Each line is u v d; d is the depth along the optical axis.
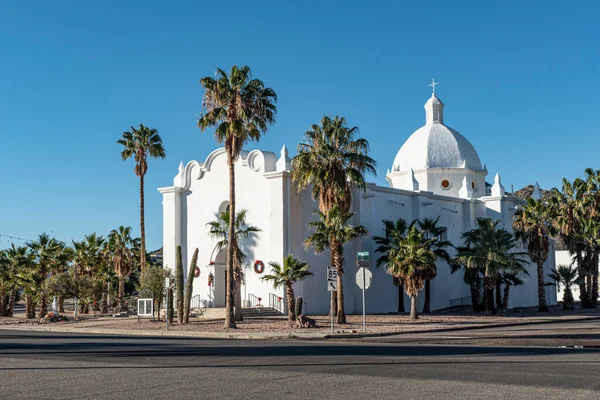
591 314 45.06
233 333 28.83
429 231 47.91
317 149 35.56
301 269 37.69
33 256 56.44
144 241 51.81
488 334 26.44
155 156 52.97
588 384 11.16
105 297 59.09
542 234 50.16
